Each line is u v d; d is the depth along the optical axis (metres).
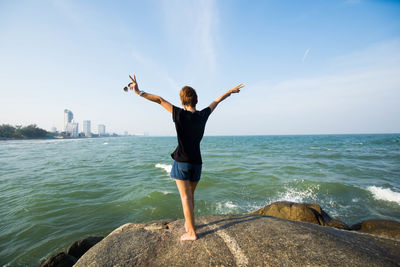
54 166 15.60
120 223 5.91
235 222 2.61
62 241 4.96
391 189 8.98
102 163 17.33
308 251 1.85
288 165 15.24
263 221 2.60
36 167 15.11
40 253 4.52
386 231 4.20
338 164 15.59
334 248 1.88
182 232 2.49
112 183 10.27
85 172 13.18
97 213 6.56
